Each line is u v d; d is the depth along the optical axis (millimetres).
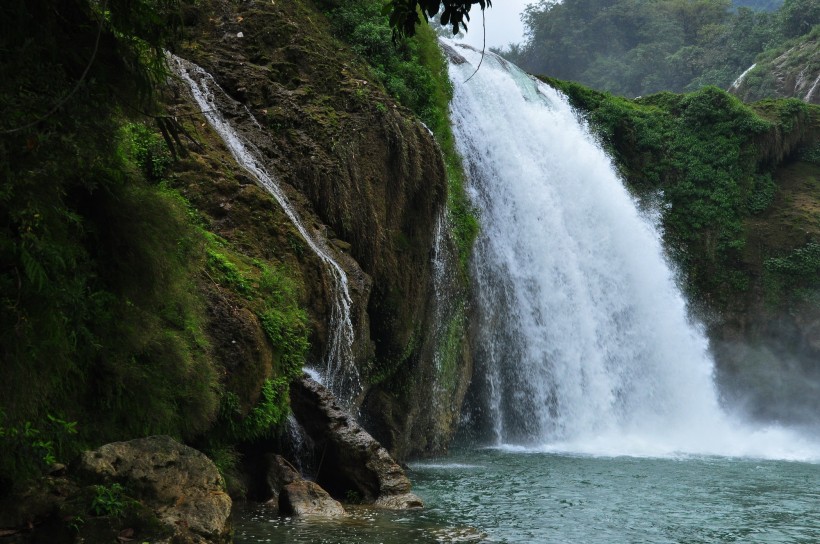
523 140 27625
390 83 20922
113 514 6953
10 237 7488
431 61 24000
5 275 7523
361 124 17703
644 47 70125
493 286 23938
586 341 27266
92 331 9109
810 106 37844
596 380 27328
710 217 34875
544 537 10336
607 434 26719
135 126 13891
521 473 16641
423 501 12719
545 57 76312
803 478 17312
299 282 14305
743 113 35844
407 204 18641
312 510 10898
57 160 7301
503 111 27188
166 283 10008
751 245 34656
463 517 11438
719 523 11797
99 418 9094
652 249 31391
